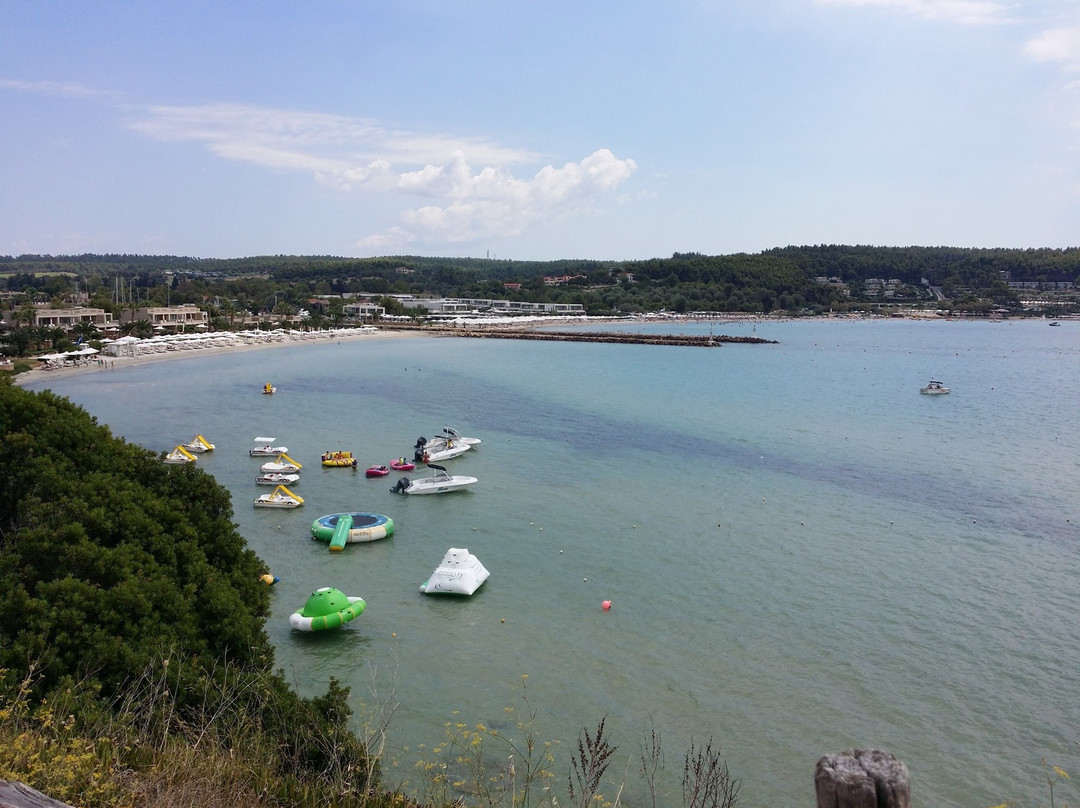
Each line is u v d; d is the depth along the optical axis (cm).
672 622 3722
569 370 15575
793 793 2464
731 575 4322
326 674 3212
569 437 8362
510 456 7400
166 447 7738
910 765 2641
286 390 11956
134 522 2858
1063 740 2794
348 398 11188
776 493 6062
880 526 5216
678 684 3152
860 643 3509
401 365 16100
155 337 18725
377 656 3381
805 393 12181
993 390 12812
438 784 2116
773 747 2725
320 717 1980
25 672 1922
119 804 1111
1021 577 4300
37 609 2127
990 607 3900
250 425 8931
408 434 8488
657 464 7069
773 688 3125
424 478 6262
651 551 4712
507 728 2806
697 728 2836
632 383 13412
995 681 3184
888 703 3019
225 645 2461
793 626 3681
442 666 3294
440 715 2897
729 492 6091
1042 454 7581
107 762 1236
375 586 4188
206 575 2781
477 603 3950
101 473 3127
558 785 2433
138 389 11875
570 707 2972
